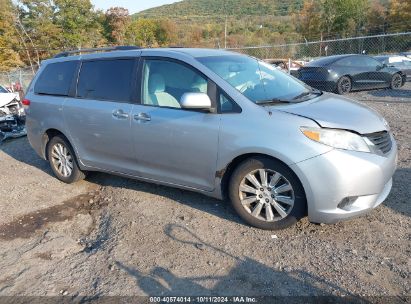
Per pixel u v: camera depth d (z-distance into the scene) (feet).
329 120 10.68
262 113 11.12
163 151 12.85
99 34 151.84
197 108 11.59
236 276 9.67
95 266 10.52
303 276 9.53
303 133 10.45
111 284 9.65
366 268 9.70
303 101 12.25
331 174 10.19
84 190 16.34
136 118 13.24
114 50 14.76
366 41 79.97
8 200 15.55
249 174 11.45
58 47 140.26
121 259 10.71
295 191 10.86
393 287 9.00
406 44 75.10
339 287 9.07
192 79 12.42
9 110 31.17
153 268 10.18
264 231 11.66
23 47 131.64
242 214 11.89
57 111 15.98
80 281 9.92
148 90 13.30
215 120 11.62
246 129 11.11
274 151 10.65
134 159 13.88
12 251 11.64
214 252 10.73
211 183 12.15
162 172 13.32
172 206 13.78
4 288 9.80
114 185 16.39
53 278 10.12
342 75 38.93
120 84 14.07
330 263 9.97
